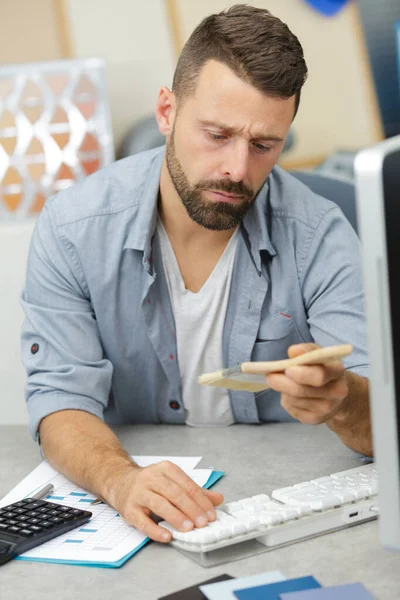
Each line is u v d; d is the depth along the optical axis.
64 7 3.53
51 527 1.37
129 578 1.23
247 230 1.89
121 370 2.02
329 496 1.36
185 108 1.66
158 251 1.92
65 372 1.83
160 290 1.93
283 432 1.86
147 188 1.91
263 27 1.59
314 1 3.66
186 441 1.84
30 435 1.92
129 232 1.92
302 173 2.23
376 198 0.98
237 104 1.58
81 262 1.93
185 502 1.34
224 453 1.74
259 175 1.68
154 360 1.99
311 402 1.33
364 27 3.71
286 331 1.95
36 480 1.64
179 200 1.82
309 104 3.71
